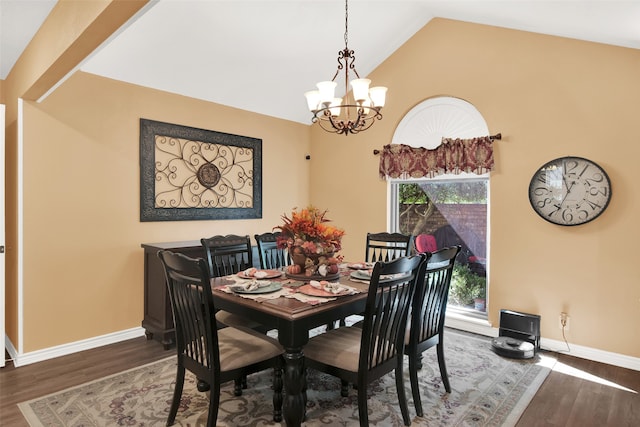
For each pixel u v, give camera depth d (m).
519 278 3.48
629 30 2.60
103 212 3.29
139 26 2.93
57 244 3.06
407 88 4.18
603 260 3.07
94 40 1.98
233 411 2.29
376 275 1.84
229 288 2.32
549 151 3.31
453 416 2.26
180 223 3.81
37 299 2.97
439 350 2.54
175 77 3.58
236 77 3.86
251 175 4.45
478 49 3.70
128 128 3.43
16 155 2.91
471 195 3.91
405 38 4.14
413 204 4.30
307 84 4.34
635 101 2.91
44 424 2.14
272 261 3.39
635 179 2.92
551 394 2.54
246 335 2.31
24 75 2.77
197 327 1.95
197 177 3.92
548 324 3.34
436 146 3.98
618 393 2.55
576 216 3.15
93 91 3.22
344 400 2.44
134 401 2.39
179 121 3.78
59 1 2.20
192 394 2.48
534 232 3.40
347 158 4.74
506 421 2.21
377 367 2.02
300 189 5.05
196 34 3.18
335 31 3.66
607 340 3.06
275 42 3.55
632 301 2.95
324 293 2.17
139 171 3.51
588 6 2.46
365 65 4.34
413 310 2.23
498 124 3.58
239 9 3.07
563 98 3.23
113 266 3.37
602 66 3.05
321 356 2.08
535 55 3.37
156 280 3.34
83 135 3.18
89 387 2.57
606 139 3.04
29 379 2.68
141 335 3.54
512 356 3.11
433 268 2.29
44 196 2.99
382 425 2.16
